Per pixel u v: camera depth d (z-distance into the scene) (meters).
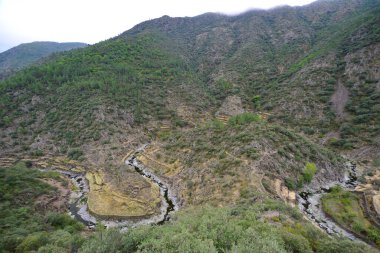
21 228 45.84
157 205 59.09
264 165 59.19
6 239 39.84
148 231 24.77
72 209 60.06
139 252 18.91
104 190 67.00
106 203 60.25
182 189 64.19
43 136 100.31
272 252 17.94
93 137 95.81
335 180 65.56
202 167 66.75
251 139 68.25
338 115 100.38
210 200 52.94
